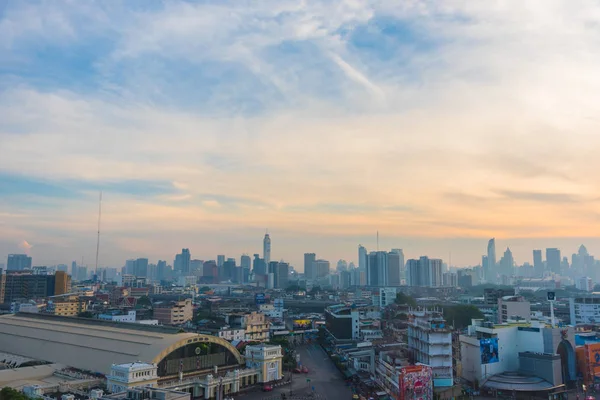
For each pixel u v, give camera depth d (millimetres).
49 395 156375
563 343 199500
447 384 178625
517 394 181125
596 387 195750
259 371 197250
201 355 189875
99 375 181000
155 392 122875
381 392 180875
